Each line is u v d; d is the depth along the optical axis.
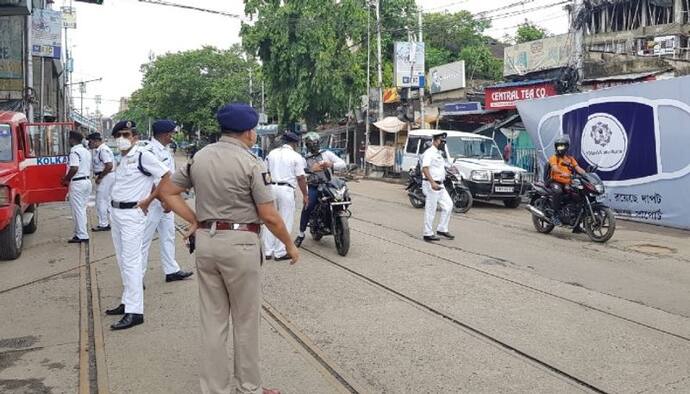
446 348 5.14
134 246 5.82
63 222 13.40
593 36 36.91
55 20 21.84
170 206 3.98
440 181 10.34
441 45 40.06
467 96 26.39
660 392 4.25
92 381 4.57
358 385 4.40
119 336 5.51
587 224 10.47
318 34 26.72
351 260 8.73
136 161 5.77
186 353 5.07
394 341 5.32
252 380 3.94
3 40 20.23
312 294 6.89
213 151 3.83
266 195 3.80
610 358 4.89
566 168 10.85
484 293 6.88
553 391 4.28
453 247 9.77
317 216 9.77
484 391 4.29
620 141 12.70
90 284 7.59
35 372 4.73
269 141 40.16
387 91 29.80
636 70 20.89
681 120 11.41
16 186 9.32
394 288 7.11
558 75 19.75
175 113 54.03
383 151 26.11
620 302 6.54
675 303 6.53
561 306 6.36
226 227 3.77
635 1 35.66
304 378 4.54
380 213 14.17
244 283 3.81
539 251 9.46
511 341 5.30
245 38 27.59
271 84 28.67
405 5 33.22
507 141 20.73
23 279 7.94
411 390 4.32
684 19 33.69
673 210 11.76
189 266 8.42
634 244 10.16
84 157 10.44
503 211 15.02
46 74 31.23
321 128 36.41
